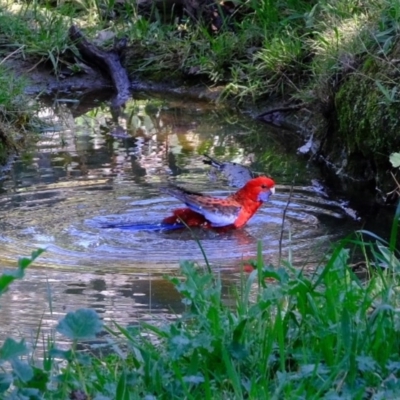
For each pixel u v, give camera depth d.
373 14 13.14
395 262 7.00
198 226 9.80
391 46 12.15
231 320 5.98
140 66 17.50
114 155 12.79
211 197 9.90
